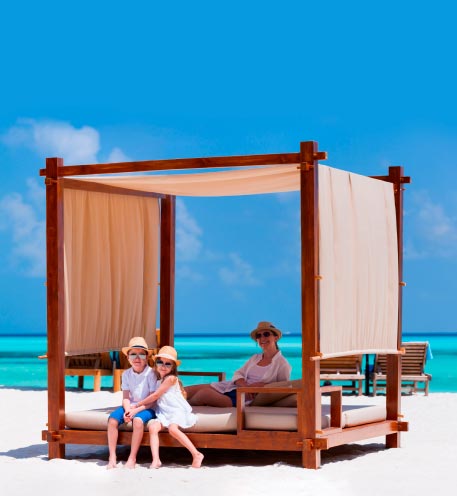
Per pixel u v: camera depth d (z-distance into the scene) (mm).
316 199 8195
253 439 8273
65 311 9578
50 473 8078
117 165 8836
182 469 8242
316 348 8141
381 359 15594
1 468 8344
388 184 9641
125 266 10641
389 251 9547
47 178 9039
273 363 9320
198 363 33281
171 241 11086
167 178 8992
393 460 8734
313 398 8141
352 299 8781
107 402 14180
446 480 7820
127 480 7773
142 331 10945
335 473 8023
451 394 16156
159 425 8406
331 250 8414
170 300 11062
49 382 8930
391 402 9664
